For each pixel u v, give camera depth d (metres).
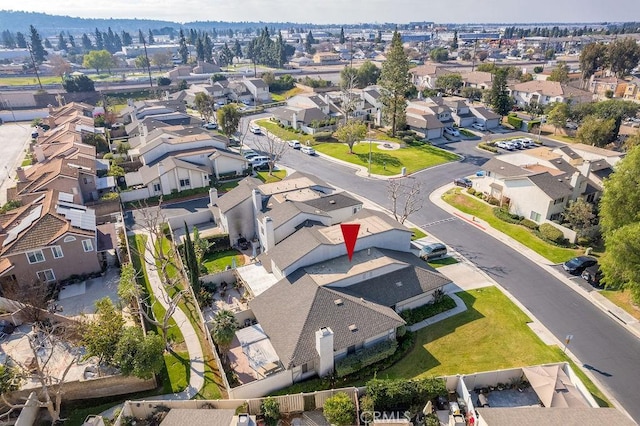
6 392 27.55
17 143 92.38
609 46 141.00
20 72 194.00
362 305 33.16
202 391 29.45
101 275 43.97
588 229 48.03
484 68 148.12
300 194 51.25
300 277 36.00
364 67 149.75
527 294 40.06
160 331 35.44
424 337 34.34
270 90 149.62
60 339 31.52
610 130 78.69
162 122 95.00
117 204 58.75
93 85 143.50
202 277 40.53
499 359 31.95
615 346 33.44
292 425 26.58
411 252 43.28
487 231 52.19
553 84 116.69
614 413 23.53
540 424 22.83
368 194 63.38
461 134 95.69
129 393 29.88
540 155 63.50
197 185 66.25
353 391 27.56
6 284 40.62
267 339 32.78
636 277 33.78
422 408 27.22
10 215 48.62
